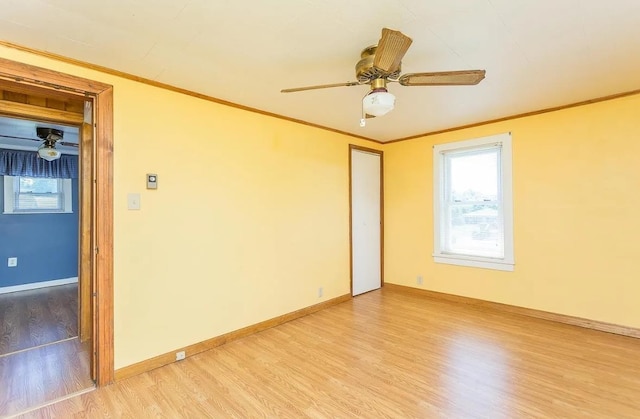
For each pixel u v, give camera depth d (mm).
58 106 2719
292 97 2807
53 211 5148
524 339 2850
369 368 2396
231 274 2916
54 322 3441
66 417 1868
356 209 4328
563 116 3172
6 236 4715
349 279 4199
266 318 3199
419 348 2717
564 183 3184
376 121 3627
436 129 4000
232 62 2160
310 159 3691
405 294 4410
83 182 2930
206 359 2562
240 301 2982
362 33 1826
